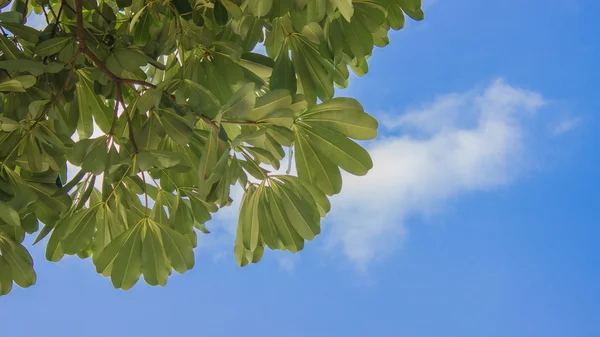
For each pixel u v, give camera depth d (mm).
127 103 2361
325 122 1934
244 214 2045
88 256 2293
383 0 2158
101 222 2182
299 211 2002
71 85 2039
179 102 1692
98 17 2146
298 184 1991
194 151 2355
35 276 2133
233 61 2121
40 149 1906
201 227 2527
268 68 2207
